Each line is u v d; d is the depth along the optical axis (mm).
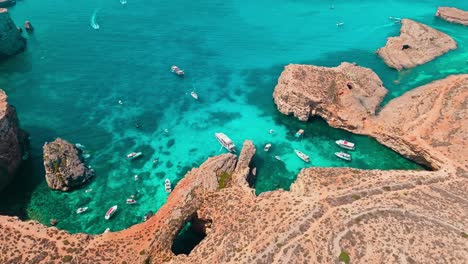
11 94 129500
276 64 151750
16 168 98750
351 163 106688
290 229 70750
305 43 167875
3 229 75812
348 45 167000
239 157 99250
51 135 112250
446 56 155000
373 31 179500
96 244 75688
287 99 122000
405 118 114562
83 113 121875
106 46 159000
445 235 68438
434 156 98500
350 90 121250
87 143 110062
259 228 72812
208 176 90625
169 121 120375
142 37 167000
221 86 137875
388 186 81625
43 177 98438
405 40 156250
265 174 102500
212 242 73375
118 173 101125
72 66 145500
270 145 111312
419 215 72812
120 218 89625
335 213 73500
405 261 63625
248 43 166375
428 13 199625
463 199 78875
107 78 139125
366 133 115188
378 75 142375
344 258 64812
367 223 70688
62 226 87250
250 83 139875
